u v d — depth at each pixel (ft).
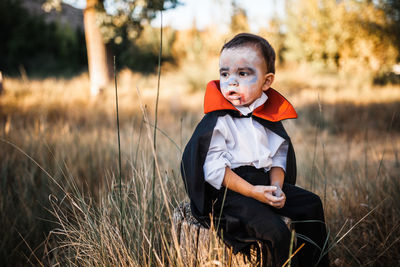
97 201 8.55
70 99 25.75
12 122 16.61
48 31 73.61
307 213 5.52
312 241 5.42
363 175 10.04
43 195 8.67
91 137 13.69
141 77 43.88
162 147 12.39
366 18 43.34
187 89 36.91
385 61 41.86
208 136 5.17
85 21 32.81
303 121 23.02
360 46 43.78
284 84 38.86
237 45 5.28
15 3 70.03
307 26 50.60
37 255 7.20
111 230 5.88
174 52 58.08
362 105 26.50
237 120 5.51
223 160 5.15
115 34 33.37
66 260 6.38
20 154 10.37
